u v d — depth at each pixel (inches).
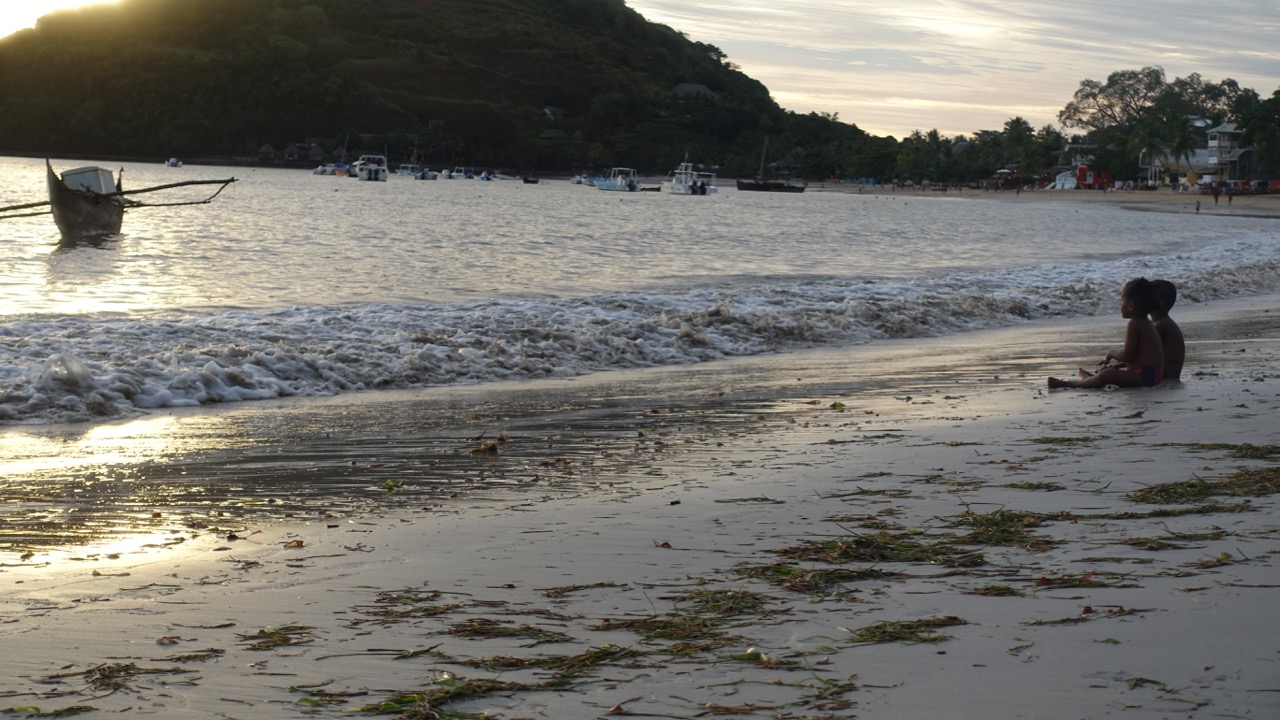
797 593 179.0
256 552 215.9
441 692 138.5
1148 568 185.3
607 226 2292.1
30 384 416.8
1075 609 164.9
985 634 154.9
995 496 250.8
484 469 306.3
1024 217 3467.0
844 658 147.5
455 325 619.5
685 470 298.8
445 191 5196.9
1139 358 442.3
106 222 1555.1
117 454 331.0
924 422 371.2
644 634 160.9
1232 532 207.3
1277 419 349.7
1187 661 141.1
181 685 142.9
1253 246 1743.4
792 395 458.6
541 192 5664.4
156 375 448.8
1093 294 944.3
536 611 173.2
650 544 215.6
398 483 287.9
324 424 388.5
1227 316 806.5
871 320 736.3
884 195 7175.2
